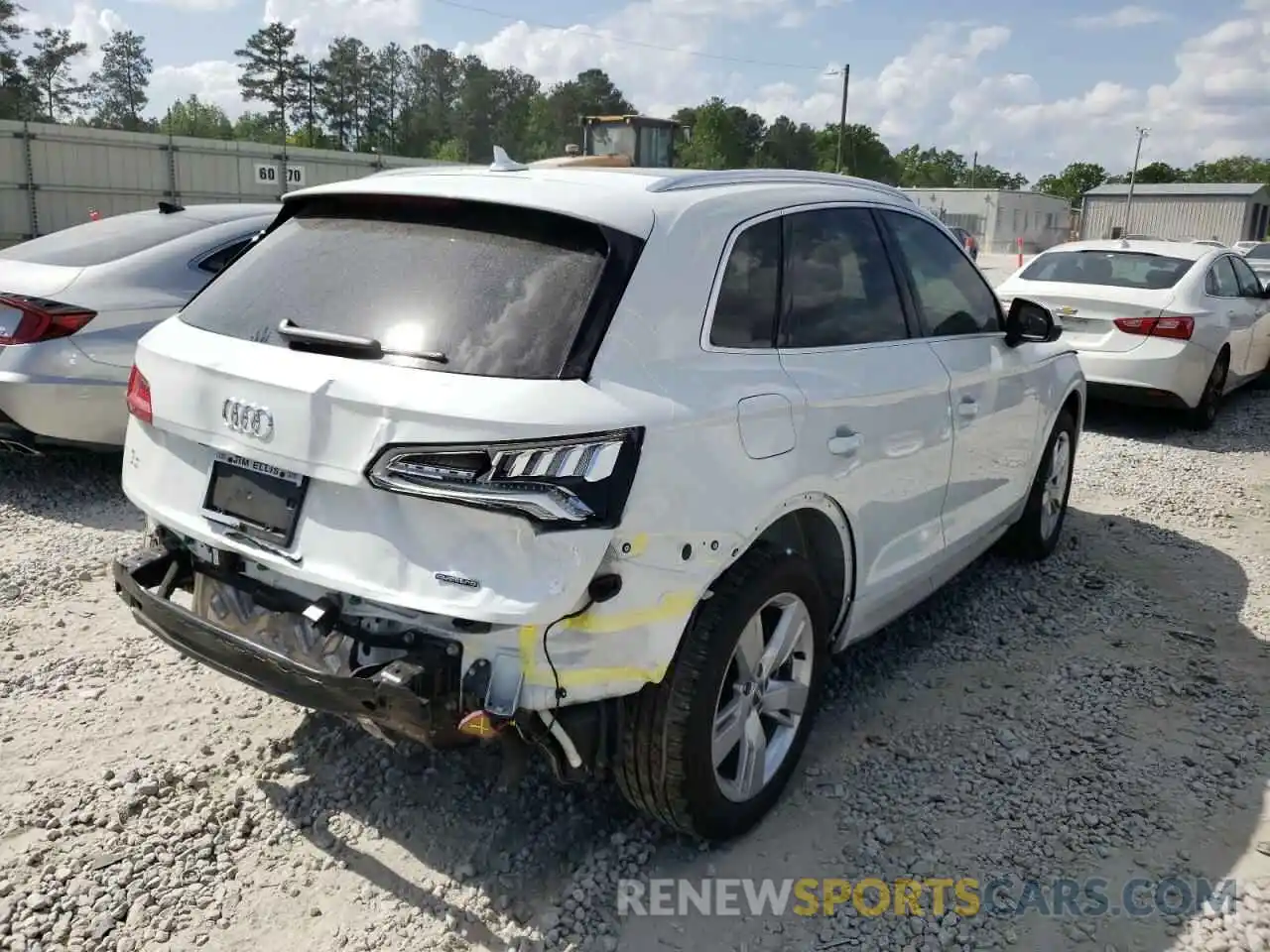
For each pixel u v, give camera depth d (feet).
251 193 91.35
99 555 17.34
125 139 83.97
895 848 10.30
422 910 9.34
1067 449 18.26
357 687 8.41
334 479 8.46
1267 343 34.88
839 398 10.77
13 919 9.03
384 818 10.57
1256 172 416.46
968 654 14.57
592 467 8.05
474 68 340.18
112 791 10.81
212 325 9.99
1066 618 15.89
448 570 8.13
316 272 9.81
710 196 10.23
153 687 13.00
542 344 8.47
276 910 9.29
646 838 10.37
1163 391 27.84
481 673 8.30
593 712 8.96
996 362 14.52
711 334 9.62
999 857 10.18
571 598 7.98
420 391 8.23
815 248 11.38
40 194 80.89
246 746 11.73
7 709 12.36
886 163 359.25
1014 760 11.82
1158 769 11.71
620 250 8.98
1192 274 28.84
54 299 19.17
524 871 9.91
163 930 9.00
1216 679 13.91
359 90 305.32
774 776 10.63
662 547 8.56
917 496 12.70
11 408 18.97
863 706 13.07
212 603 10.27
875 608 12.40
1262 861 10.16
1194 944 9.07
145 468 10.39
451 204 9.67
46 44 255.50
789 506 10.16
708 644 9.27
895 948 9.02
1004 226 200.95
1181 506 21.90
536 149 336.70
